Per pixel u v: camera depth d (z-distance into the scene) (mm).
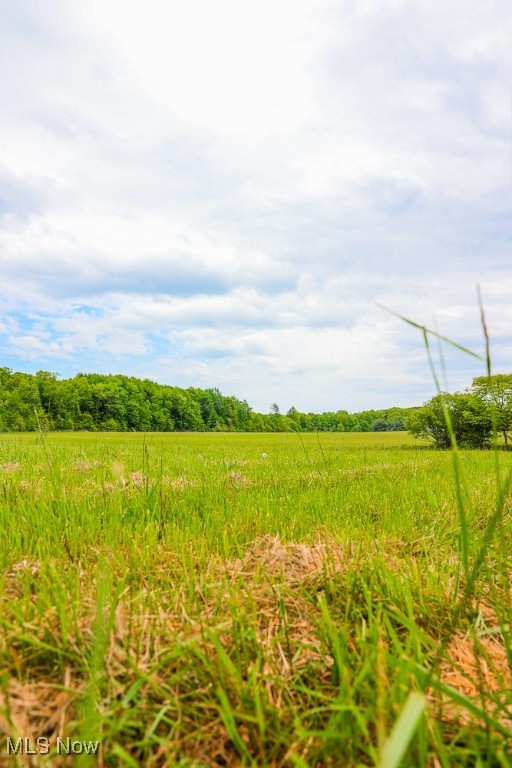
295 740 1193
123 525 3236
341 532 3070
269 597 2107
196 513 3693
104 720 1132
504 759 1010
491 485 5781
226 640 1676
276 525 3426
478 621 1867
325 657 1601
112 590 1999
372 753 1014
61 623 1545
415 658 1471
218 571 2400
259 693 1315
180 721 1229
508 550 2596
